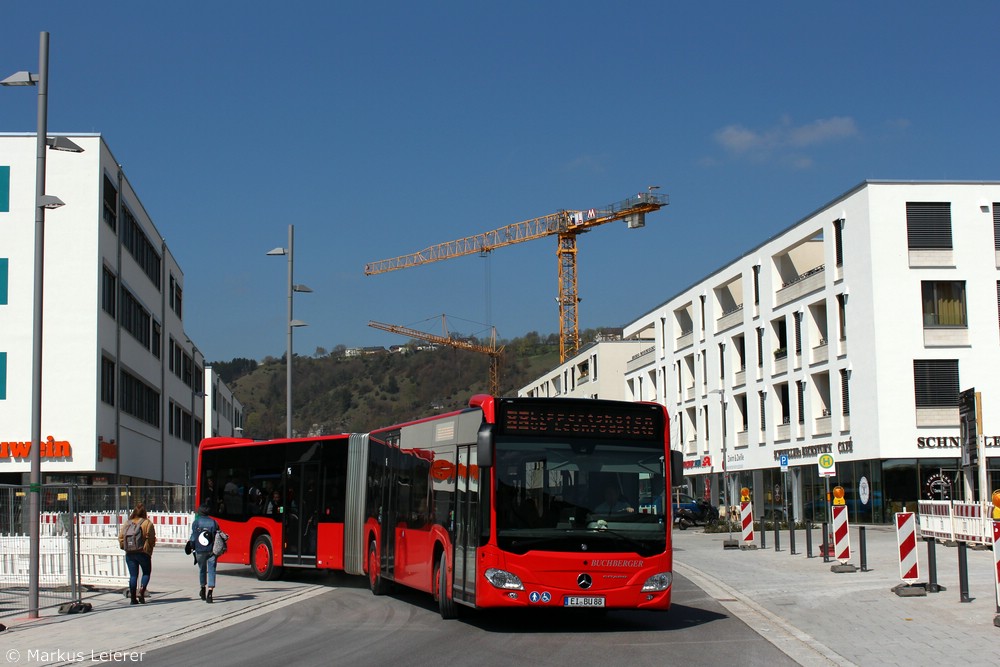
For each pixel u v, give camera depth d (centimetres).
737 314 5662
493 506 1338
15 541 1983
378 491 1981
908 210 4291
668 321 6988
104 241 4388
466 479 1441
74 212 4250
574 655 1168
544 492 1348
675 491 5150
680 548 3161
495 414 1370
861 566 2114
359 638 1341
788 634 1304
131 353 5062
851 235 4406
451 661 1135
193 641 1370
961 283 4281
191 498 3562
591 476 1363
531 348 15312
